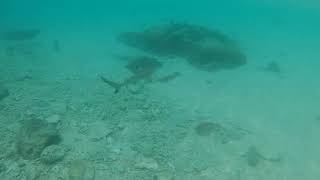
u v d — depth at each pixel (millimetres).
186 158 8750
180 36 17859
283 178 8266
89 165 8125
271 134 10359
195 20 31453
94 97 12172
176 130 10094
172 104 11961
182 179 7926
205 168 8398
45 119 10094
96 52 19016
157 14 36500
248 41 23203
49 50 19016
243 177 8203
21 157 8305
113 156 8594
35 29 24547
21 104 11188
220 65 16578
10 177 7602
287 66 17922
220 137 9805
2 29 25375
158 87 13531
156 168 8203
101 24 28922
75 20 31312
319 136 10430
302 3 57500
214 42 17156
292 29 30391
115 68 16031
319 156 9289
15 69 14961
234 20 33406
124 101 11883
